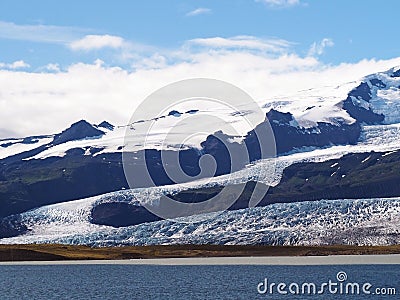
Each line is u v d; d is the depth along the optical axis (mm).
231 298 116938
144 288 135625
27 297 122750
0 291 132875
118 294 125375
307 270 190625
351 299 114000
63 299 119125
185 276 167750
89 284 146375
